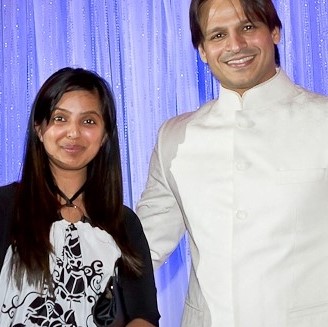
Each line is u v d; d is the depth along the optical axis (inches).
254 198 63.7
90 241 59.9
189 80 97.8
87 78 61.7
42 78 97.7
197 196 66.8
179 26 98.4
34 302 55.8
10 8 98.6
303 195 62.6
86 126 61.1
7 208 59.2
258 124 65.9
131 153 97.0
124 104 98.1
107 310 58.6
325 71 97.6
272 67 67.0
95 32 98.8
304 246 62.2
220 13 64.0
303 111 65.4
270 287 62.1
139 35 98.3
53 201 59.9
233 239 63.7
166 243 72.0
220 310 63.9
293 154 63.9
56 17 98.8
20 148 97.0
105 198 62.7
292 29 98.0
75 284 57.7
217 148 67.2
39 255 56.4
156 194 71.9
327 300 62.2
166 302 96.1
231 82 65.6
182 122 71.2
